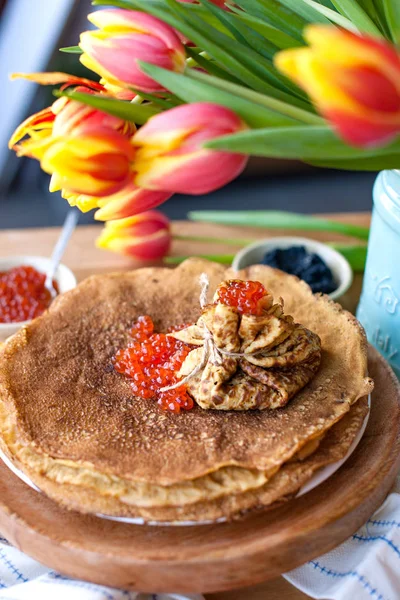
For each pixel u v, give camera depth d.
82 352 0.54
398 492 0.50
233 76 0.46
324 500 0.46
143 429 0.48
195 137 0.38
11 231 0.79
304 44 0.47
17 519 0.46
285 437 0.46
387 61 0.31
